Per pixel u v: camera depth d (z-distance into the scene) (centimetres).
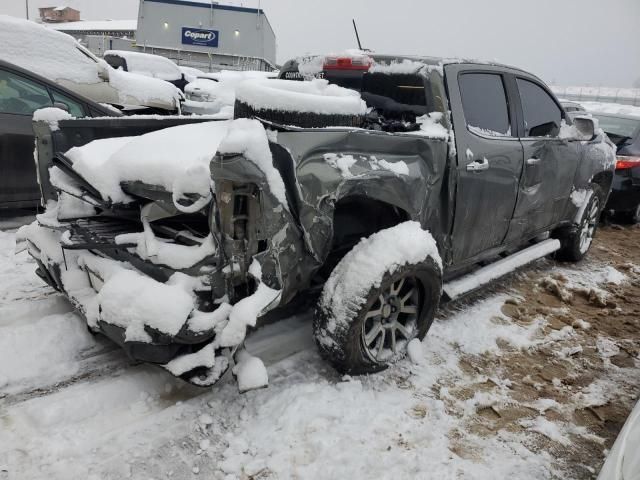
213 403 250
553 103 450
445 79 325
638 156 736
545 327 383
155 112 727
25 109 496
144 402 249
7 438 220
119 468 210
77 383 261
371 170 261
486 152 343
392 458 225
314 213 239
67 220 295
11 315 317
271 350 303
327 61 352
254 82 273
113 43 2300
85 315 248
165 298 208
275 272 232
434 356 320
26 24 611
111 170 251
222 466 214
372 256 263
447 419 258
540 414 274
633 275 536
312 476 211
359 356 268
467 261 366
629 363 341
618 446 179
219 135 276
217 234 215
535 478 226
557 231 527
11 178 493
